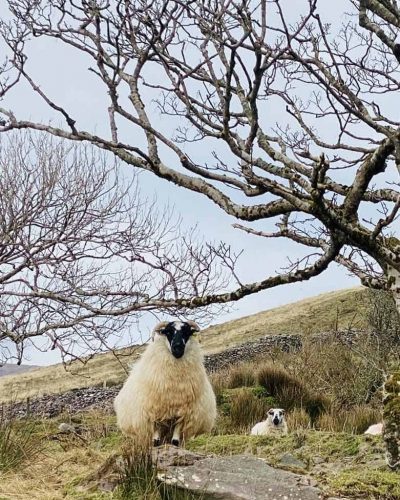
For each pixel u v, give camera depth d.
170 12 4.75
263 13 4.64
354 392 13.41
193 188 5.20
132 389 7.02
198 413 6.98
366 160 4.95
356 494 5.70
